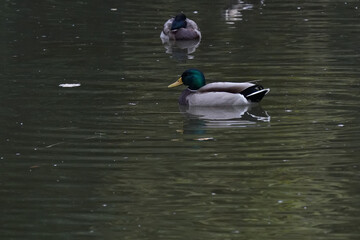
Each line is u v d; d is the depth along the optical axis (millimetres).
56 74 18234
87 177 11617
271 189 11086
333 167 11938
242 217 10125
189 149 12891
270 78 17828
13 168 11969
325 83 17281
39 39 22234
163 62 19656
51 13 26172
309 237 9492
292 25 24094
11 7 27125
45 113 14961
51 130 13891
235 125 14367
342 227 9773
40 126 14133
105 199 10789
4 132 13758
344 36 22312
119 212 10336
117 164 12156
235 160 12320
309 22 24500
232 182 11375
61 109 15258
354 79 17594
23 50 20828
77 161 12305
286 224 9867
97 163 12203
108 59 19922
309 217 10094
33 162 12242
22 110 15164
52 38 22391
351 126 14086
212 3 28469
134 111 15273
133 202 10664
